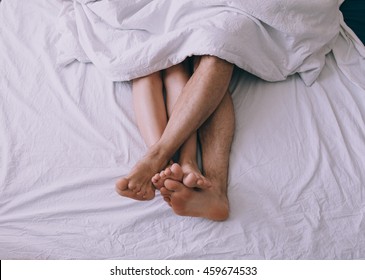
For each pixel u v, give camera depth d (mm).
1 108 1295
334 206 1118
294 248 1080
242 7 1220
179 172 1049
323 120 1247
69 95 1313
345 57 1372
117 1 1324
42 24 1520
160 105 1246
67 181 1157
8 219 1121
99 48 1332
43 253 1099
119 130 1240
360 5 1505
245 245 1081
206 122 1223
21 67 1392
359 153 1190
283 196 1128
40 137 1231
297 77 1339
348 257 1082
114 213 1124
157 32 1317
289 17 1254
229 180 1153
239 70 1358
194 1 1251
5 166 1183
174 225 1105
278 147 1193
